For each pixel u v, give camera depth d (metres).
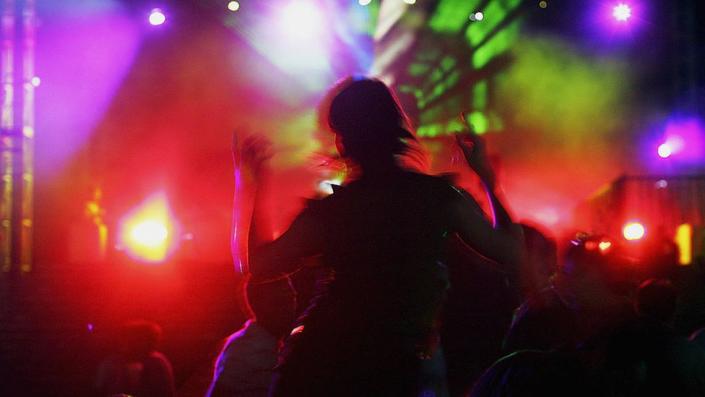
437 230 2.65
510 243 2.73
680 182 16.17
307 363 2.60
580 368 3.49
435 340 2.64
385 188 2.67
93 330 12.97
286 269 2.70
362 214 2.65
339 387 2.57
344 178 2.81
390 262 2.62
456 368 5.96
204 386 12.59
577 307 3.89
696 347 3.89
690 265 11.86
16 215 15.74
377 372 2.56
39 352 12.78
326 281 2.67
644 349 3.71
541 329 4.18
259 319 4.48
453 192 2.69
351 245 2.64
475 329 5.61
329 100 2.82
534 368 3.44
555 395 3.41
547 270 4.36
